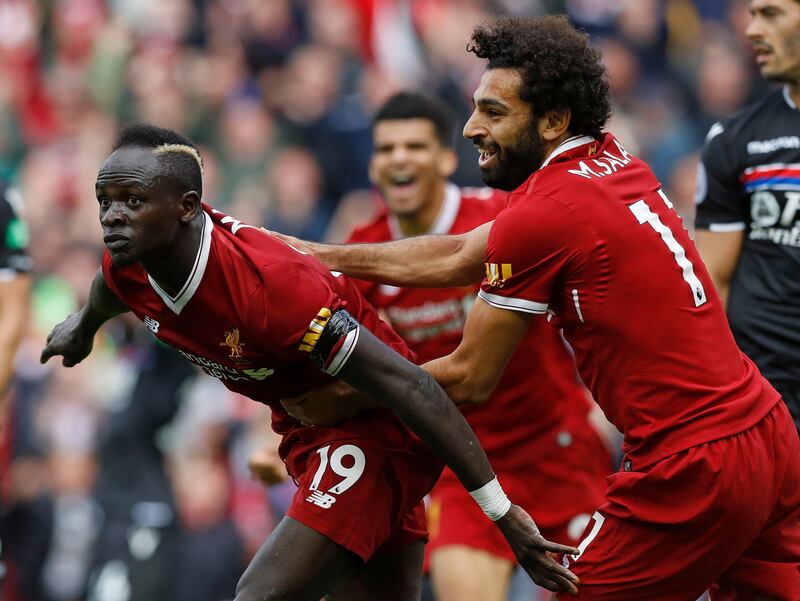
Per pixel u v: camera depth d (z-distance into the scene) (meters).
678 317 15.87
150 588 28.97
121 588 29.00
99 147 43.66
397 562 17.80
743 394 16.09
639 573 16.12
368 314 17.05
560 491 21.84
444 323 21.70
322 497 16.39
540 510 21.84
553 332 21.69
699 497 15.77
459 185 34.50
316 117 42.78
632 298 15.79
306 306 15.22
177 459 29.64
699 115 42.72
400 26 44.88
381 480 16.67
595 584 16.23
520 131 16.28
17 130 45.38
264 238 15.63
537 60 16.08
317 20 45.06
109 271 15.91
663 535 15.98
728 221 20.66
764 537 16.59
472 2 44.97
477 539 21.61
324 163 42.09
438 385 15.73
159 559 29.14
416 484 17.08
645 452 16.02
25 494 31.81
